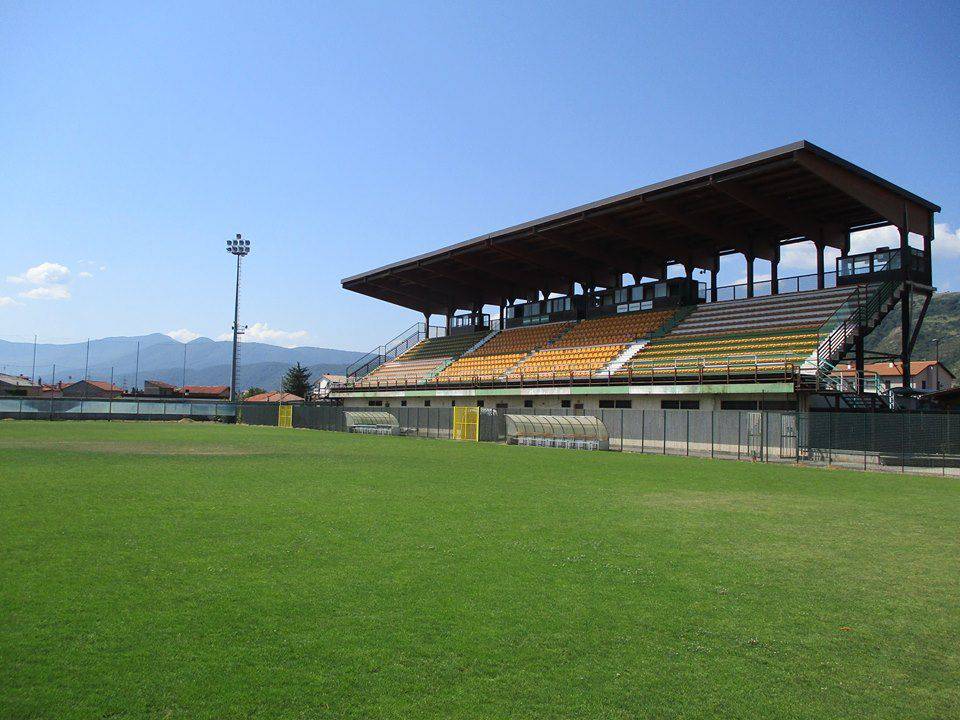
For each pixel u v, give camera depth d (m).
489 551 10.48
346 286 71.25
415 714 5.18
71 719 4.97
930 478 23.48
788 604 8.10
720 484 20.47
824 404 37.41
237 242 84.00
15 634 6.57
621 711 5.32
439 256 58.62
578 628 7.12
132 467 22.30
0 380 115.50
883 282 40.19
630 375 43.28
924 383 84.75
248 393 165.00
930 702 5.62
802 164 33.19
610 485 19.70
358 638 6.69
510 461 27.81
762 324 43.50
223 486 17.75
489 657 6.30
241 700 5.33
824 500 17.16
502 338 65.19
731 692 5.71
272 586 8.34
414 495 16.70
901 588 8.85
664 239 50.03
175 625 6.92
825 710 5.44
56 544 10.34
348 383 73.19
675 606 7.92
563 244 51.00
